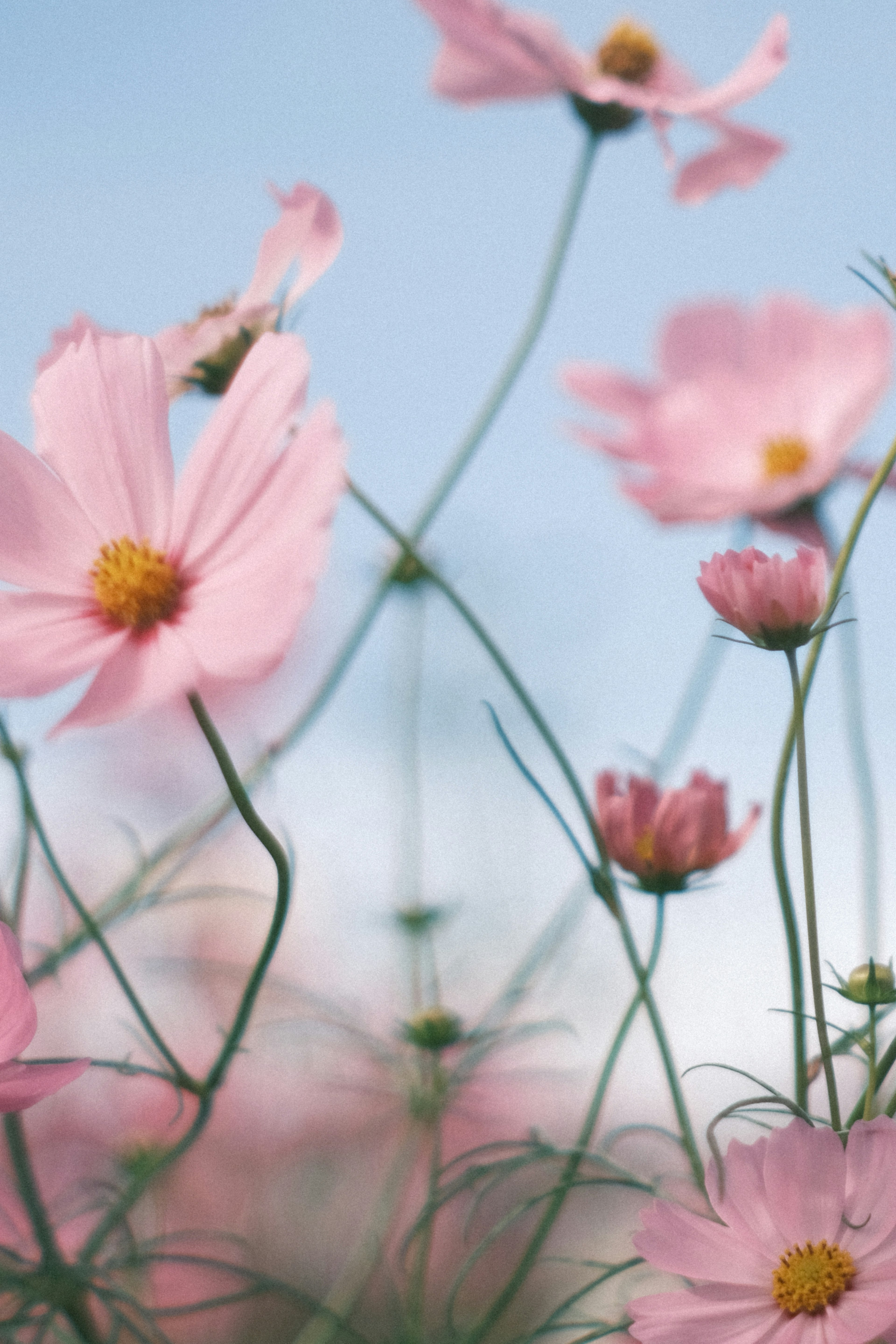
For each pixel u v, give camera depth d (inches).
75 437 20.2
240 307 21.8
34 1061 18.9
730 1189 19.0
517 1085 27.6
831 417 28.6
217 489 19.8
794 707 19.4
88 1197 24.0
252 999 19.5
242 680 18.3
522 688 21.3
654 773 23.6
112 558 19.6
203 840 24.1
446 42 28.4
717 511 27.2
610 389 32.0
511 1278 21.9
